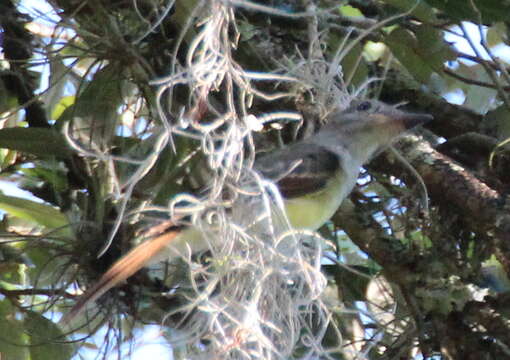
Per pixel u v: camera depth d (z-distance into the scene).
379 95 6.22
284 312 4.76
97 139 5.68
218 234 4.72
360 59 5.98
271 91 5.80
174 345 4.91
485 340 5.20
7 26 5.99
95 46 5.67
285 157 5.49
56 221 5.80
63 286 5.56
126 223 5.52
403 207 5.78
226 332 4.71
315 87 5.55
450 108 6.09
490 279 5.66
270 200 4.80
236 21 5.86
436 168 5.57
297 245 4.68
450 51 5.77
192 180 5.59
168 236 4.82
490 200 5.34
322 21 5.92
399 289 5.75
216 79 4.99
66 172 5.90
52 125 6.03
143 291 5.57
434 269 5.39
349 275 5.91
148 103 5.80
